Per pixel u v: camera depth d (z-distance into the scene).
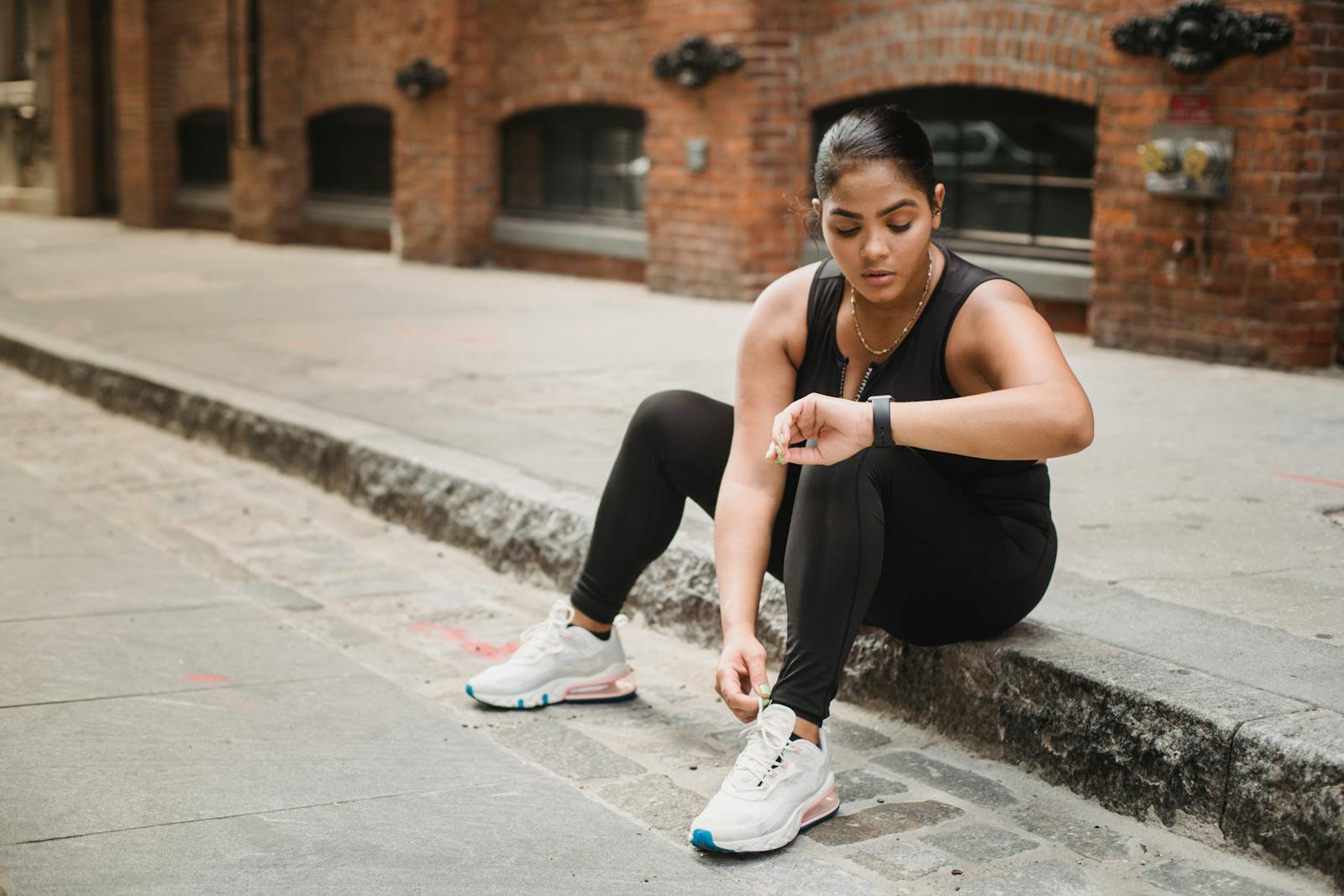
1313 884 2.25
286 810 2.54
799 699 2.49
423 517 4.68
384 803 2.59
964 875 2.32
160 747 2.83
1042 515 2.72
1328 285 6.34
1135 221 6.88
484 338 7.74
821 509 2.47
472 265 11.85
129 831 2.44
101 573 4.16
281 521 4.91
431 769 2.76
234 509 5.07
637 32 9.96
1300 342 6.33
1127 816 2.53
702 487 2.95
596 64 10.38
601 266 10.84
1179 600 3.14
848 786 2.70
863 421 2.37
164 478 5.55
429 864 2.34
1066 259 7.71
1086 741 2.61
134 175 16.66
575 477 4.45
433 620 3.84
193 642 3.53
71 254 13.31
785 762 2.45
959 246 8.27
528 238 11.35
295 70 14.04
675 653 3.54
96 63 18.36
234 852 2.36
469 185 11.73
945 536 2.55
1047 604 3.09
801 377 2.72
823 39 8.85
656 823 2.54
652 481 3.02
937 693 2.92
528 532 4.17
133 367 6.90
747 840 2.38
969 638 2.83
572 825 2.52
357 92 12.95
